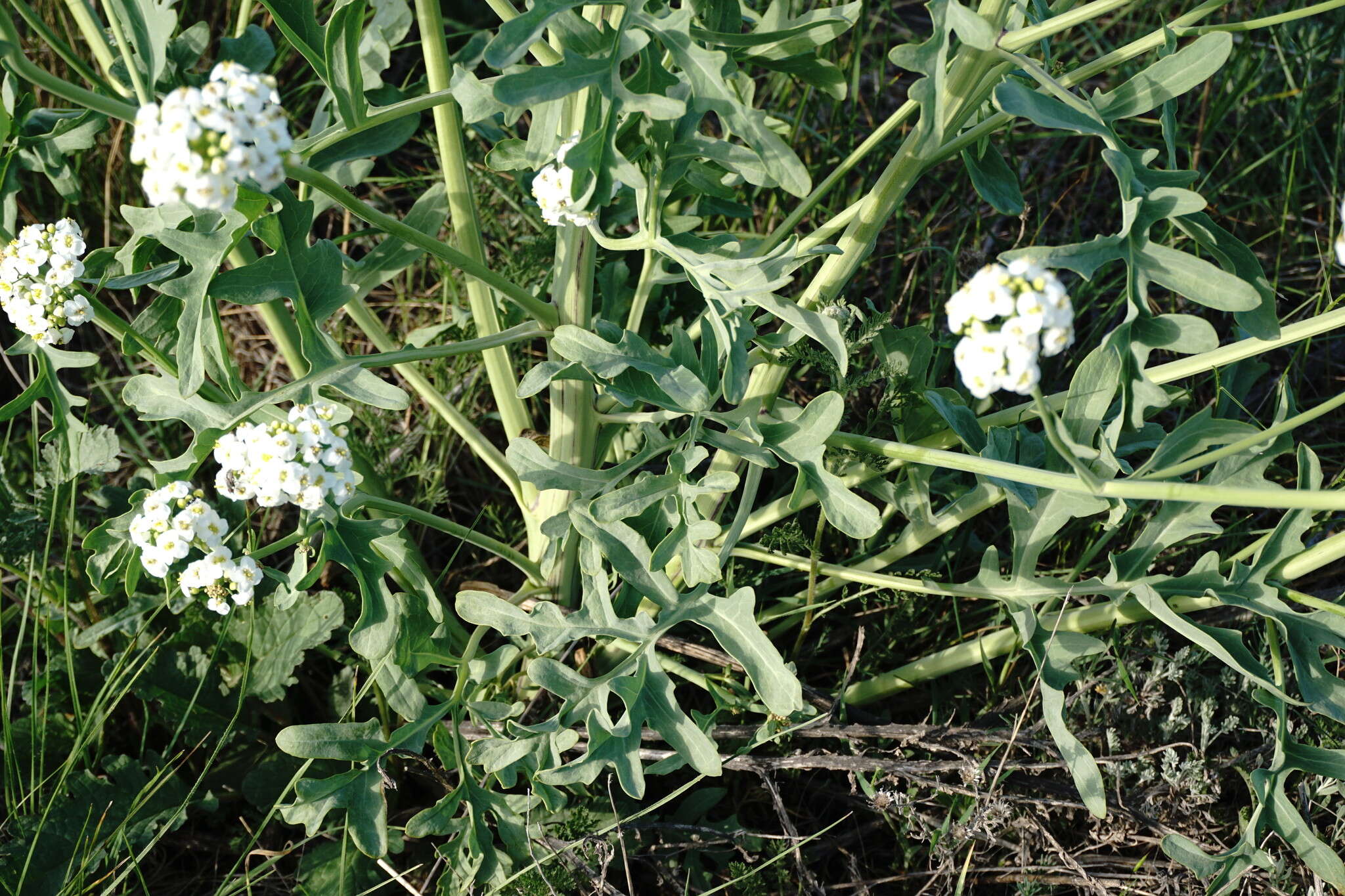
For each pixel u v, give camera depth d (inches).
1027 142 39.0
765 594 30.6
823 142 35.7
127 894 27.2
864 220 24.9
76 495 32.2
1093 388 25.0
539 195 24.2
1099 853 28.0
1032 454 26.1
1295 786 27.8
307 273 23.3
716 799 28.2
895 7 43.2
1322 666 24.7
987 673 28.9
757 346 26.5
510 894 26.4
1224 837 28.0
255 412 25.4
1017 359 20.2
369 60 26.4
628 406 28.1
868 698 29.7
